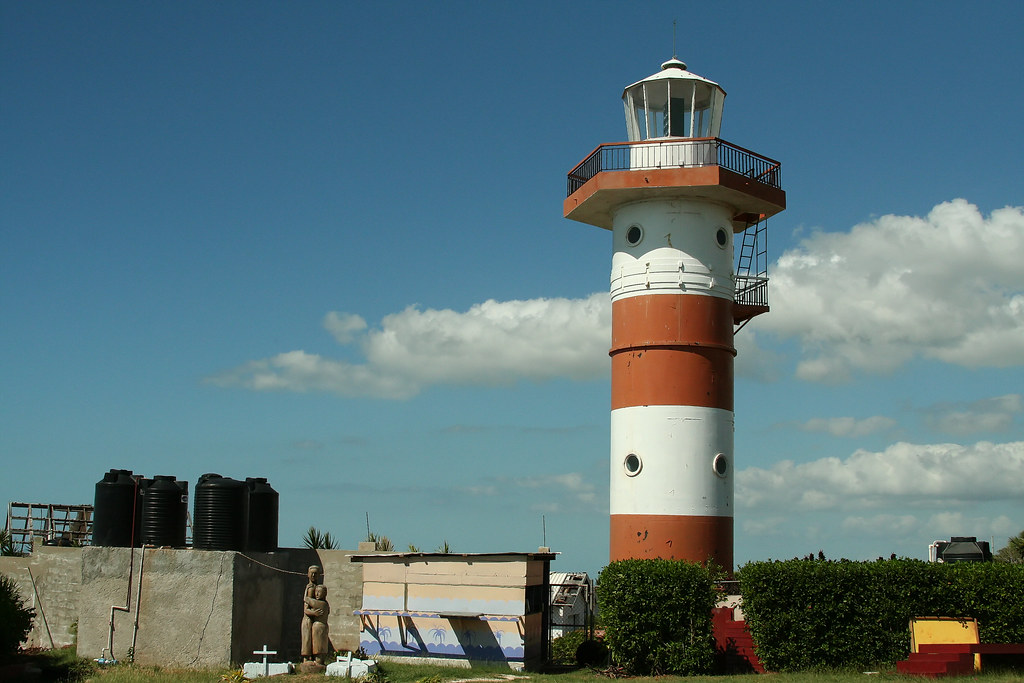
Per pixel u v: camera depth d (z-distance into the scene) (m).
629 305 27.69
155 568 25.88
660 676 22.69
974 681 20.25
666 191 27.39
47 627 29.66
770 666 23.11
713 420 26.95
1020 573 23.20
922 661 21.59
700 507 26.45
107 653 25.86
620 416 27.52
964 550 30.19
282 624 26.91
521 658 23.94
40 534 36.16
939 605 23.05
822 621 22.92
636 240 27.89
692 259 27.45
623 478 27.16
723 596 25.25
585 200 28.25
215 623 25.17
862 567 23.27
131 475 28.06
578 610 42.53
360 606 27.11
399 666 24.19
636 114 29.78
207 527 26.48
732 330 28.12
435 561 25.05
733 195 27.55
